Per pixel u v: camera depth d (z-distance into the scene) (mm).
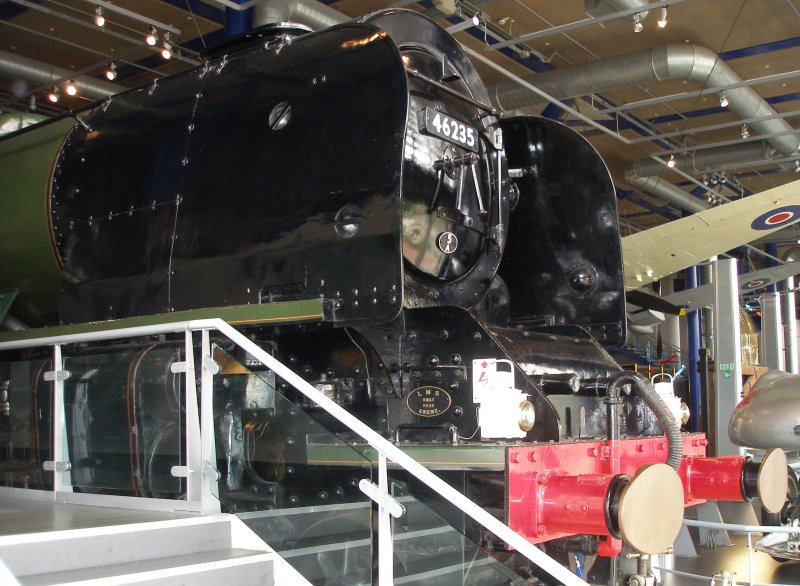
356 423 2865
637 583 4379
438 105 4262
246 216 3926
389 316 3385
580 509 3230
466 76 4723
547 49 11000
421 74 4270
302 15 8383
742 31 10250
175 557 3051
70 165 4840
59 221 4777
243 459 3271
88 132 4852
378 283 3441
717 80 10289
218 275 3982
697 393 10484
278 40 4215
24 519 3221
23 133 5316
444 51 4602
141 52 10914
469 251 4449
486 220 4551
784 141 12586
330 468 3027
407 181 3953
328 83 3830
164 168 4340
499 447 3256
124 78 12016
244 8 8461
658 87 11891
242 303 3869
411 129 4023
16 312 5391
